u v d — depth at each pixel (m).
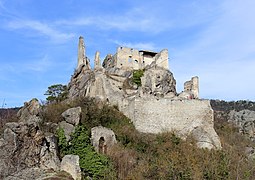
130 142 58.56
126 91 72.25
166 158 56.84
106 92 70.56
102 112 63.25
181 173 52.72
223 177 55.38
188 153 59.06
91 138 55.75
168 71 82.69
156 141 60.75
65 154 52.47
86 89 73.31
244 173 57.31
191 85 81.44
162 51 86.81
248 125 87.38
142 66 88.31
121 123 63.00
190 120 65.69
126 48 87.81
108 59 92.62
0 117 64.44
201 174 53.84
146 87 76.94
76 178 48.00
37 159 49.62
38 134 51.16
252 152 67.62
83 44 84.25
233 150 65.12
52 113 60.06
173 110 65.31
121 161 53.06
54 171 49.00
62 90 89.31
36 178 47.19
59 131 54.22
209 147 62.41
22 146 49.84
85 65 82.44
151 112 64.12
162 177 51.91
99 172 50.28
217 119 89.19
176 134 64.06
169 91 78.44
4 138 49.75
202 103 66.88
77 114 58.38
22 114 56.91
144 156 56.34
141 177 51.25
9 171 47.69
